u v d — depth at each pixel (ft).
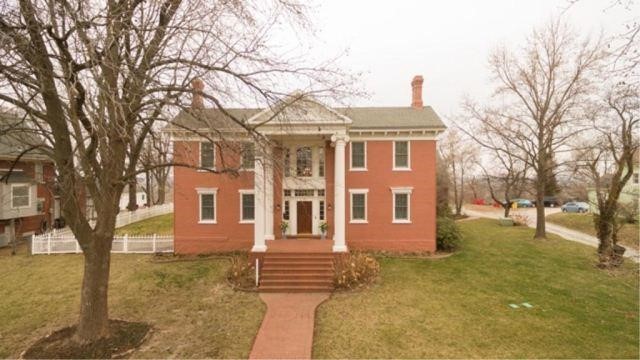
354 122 68.80
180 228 66.54
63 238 66.33
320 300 43.98
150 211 112.68
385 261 61.41
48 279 51.60
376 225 67.67
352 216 68.08
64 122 27.76
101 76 21.79
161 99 27.02
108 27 22.70
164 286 48.91
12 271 55.57
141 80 26.91
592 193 123.85
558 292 47.03
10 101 24.21
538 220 81.51
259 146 34.40
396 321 37.76
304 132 57.06
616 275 54.70
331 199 68.28
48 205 88.07
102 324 32.22
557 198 184.44
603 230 61.41
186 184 66.59
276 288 47.29
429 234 67.15
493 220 121.49
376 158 67.72
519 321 37.93
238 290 47.55
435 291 47.06
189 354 30.73
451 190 172.65
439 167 148.46
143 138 30.66
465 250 69.26
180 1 27.91
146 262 60.54
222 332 35.09
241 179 66.44
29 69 23.77
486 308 41.42
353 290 47.42
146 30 24.90
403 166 67.82
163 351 31.22
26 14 22.22
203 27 26.73
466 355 30.89
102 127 22.65
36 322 37.52
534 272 55.72
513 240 80.02
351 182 67.77
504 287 48.80
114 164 30.04
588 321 38.17
